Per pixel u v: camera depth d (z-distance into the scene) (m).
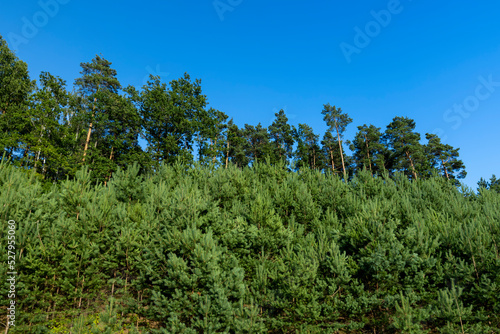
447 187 18.66
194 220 9.27
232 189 14.20
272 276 8.48
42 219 8.11
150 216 9.60
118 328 7.48
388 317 8.13
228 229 9.66
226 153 48.12
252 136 51.84
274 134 53.72
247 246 9.59
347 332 8.78
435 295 8.46
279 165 18.97
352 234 9.29
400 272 8.74
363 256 8.85
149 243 8.73
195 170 17.03
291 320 8.06
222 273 7.86
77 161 29.50
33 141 26.80
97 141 36.91
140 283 8.30
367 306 8.15
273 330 8.67
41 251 7.51
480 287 8.11
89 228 8.48
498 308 7.80
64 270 7.75
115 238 8.55
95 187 11.02
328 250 9.16
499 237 8.90
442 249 9.62
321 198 14.66
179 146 34.41
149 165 30.53
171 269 7.76
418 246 8.98
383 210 10.33
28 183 9.76
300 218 12.62
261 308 8.38
